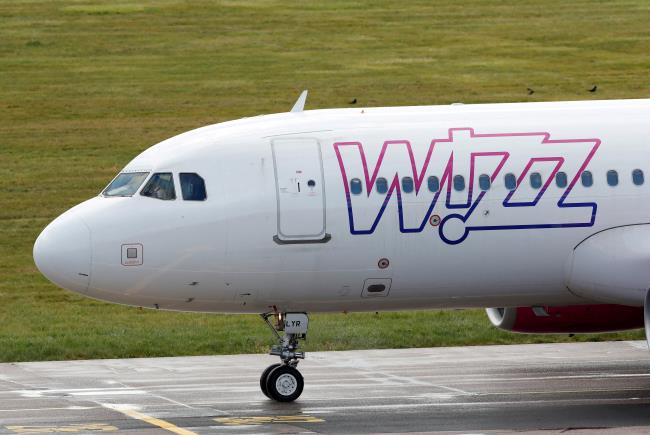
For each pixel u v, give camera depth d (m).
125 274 80.94
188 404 82.88
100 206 82.00
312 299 83.94
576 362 101.81
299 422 76.06
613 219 85.00
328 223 82.00
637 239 84.94
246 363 102.44
